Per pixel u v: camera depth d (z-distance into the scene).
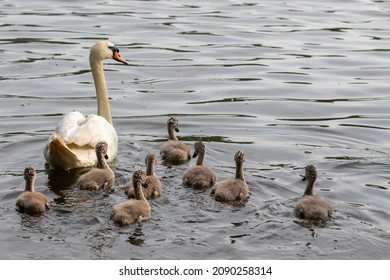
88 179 15.63
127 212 13.95
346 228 13.98
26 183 14.91
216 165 17.47
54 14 33.50
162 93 23.58
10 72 25.34
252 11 34.94
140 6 35.56
